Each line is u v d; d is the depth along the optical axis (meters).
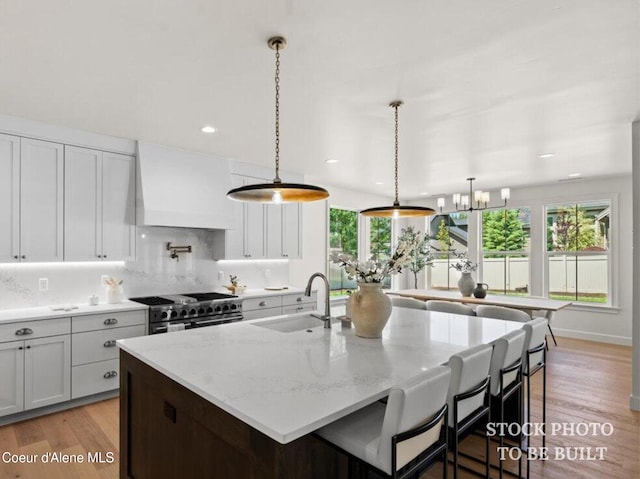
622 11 1.75
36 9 1.74
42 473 2.38
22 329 3.01
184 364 1.83
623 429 2.98
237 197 2.29
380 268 2.44
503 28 1.90
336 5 1.72
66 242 3.44
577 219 6.11
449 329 2.70
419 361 1.92
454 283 7.53
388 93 2.69
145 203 3.80
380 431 1.54
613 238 5.71
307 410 1.33
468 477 2.41
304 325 3.11
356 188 6.73
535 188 6.45
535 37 1.97
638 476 2.39
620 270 5.65
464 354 1.79
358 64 2.27
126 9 1.75
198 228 4.60
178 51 2.12
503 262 6.86
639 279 3.32
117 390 3.56
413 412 1.40
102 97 2.75
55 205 3.38
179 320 3.84
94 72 2.37
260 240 5.00
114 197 3.74
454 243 7.53
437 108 2.96
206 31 1.93
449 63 2.26
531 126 3.36
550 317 5.08
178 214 4.03
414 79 2.47
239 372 1.72
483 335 2.52
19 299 3.41
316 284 6.25
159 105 2.91
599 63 2.24
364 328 2.39
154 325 3.68
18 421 3.05
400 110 3.00
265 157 4.50
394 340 2.36
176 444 1.76
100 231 3.64
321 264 6.36
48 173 3.34
